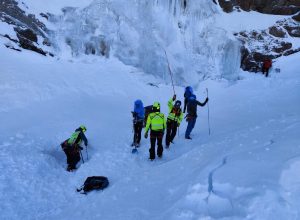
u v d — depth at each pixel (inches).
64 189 275.3
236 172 179.9
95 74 565.0
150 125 328.2
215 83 661.9
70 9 627.5
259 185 160.7
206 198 171.6
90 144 355.9
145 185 240.5
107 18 631.2
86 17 623.2
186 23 702.5
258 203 149.1
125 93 550.3
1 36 527.5
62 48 593.0
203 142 358.9
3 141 317.4
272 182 161.2
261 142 238.1
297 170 167.5
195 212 164.1
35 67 513.7
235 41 699.4
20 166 284.5
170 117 363.3
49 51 571.8
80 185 282.5
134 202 214.4
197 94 629.3
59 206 251.3
